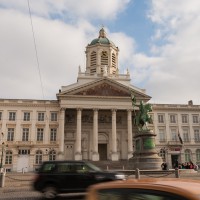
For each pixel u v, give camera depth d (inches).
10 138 2704.2
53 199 650.8
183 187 171.6
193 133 3006.9
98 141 2842.0
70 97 2696.9
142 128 1457.9
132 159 1422.2
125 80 2898.6
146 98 2787.9
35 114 2792.8
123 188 191.9
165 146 2913.4
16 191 838.5
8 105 2763.3
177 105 3043.8
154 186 179.2
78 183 661.3
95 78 2837.1
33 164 2669.8
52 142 2748.5
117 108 2741.1
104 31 3415.4
